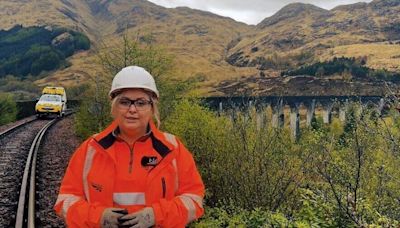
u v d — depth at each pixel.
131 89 2.56
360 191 5.75
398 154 5.52
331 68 182.62
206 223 6.23
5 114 29.20
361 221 4.79
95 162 2.54
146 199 2.50
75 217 2.43
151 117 2.66
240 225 5.86
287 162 7.02
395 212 5.41
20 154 14.96
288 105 65.94
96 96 16.39
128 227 2.41
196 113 8.99
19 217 7.28
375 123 5.39
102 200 2.50
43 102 34.78
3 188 9.84
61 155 14.90
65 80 193.75
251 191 7.05
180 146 2.67
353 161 6.22
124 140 2.57
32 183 9.40
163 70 12.93
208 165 7.93
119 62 13.87
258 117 8.06
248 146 7.36
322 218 5.51
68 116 36.56
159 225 2.45
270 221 5.54
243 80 165.00
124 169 2.52
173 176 2.57
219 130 8.28
